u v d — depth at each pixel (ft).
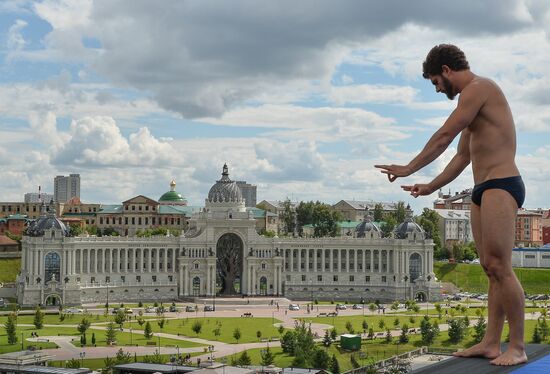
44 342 615.57
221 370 432.25
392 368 504.84
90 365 517.55
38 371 433.89
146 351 579.89
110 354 562.25
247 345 620.49
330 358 514.68
